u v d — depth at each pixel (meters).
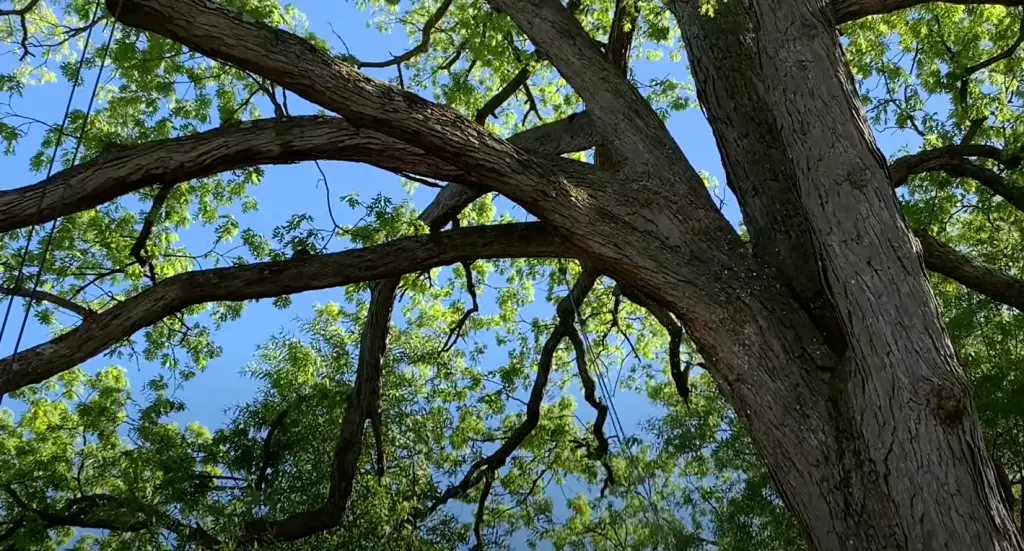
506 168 5.36
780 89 5.48
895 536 4.52
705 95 6.97
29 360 5.30
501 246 6.20
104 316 5.55
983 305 9.26
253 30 4.82
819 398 5.12
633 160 6.07
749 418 5.29
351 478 9.04
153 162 5.23
